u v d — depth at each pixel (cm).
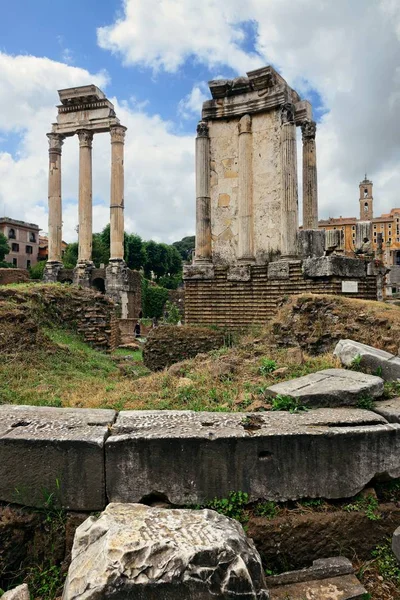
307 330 1027
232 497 422
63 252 7725
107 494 420
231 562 306
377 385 557
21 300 1331
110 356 1488
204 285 1585
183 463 422
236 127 1625
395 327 913
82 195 4712
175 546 307
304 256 1440
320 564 407
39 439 422
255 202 1585
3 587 407
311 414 503
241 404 583
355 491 442
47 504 418
